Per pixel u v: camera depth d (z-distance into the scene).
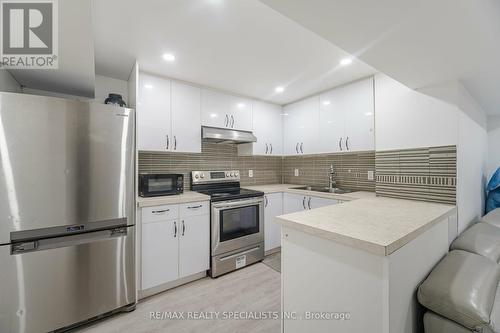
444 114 1.73
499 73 1.56
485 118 2.58
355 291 0.93
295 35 1.58
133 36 1.59
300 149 3.12
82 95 2.15
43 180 1.46
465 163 1.82
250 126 3.03
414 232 1.02
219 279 2.32
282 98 3.11
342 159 3.04
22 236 1.41
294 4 0.92
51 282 1.49
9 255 1.37
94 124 1.63
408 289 1.01
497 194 2.31
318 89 2.73
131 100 2.13
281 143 3.41
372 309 0.88
